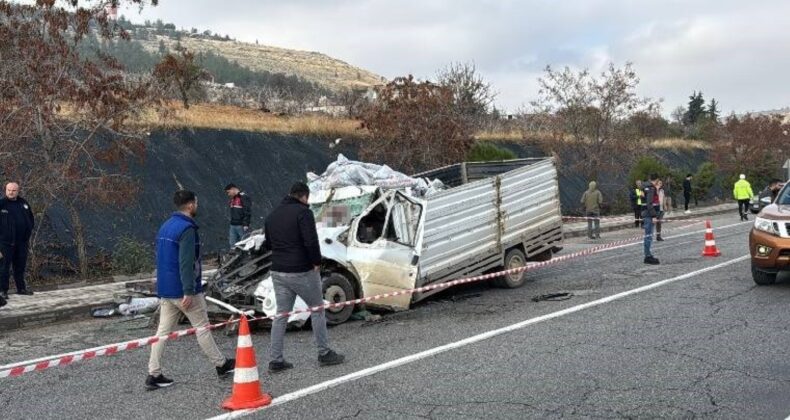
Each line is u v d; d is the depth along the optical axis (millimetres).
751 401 5688
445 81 30141
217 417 5719
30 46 13680
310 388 6410
